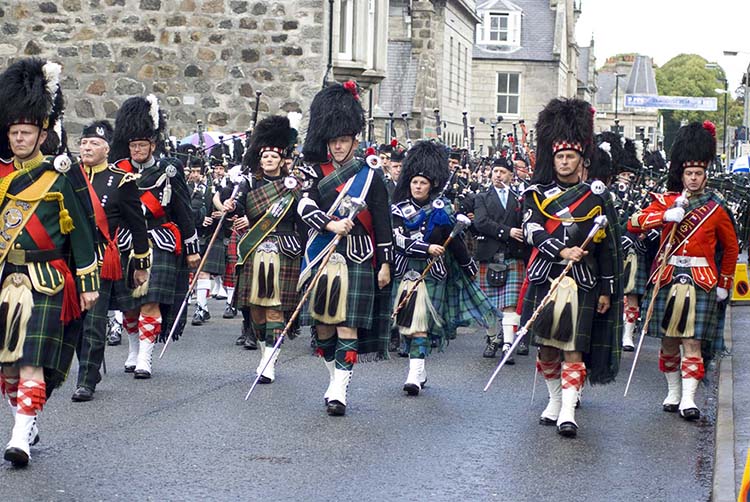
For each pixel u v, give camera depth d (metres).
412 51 44.19
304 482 7.36
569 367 8.80
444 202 10.52
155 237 10.55
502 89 64.12
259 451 8.09
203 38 20.70
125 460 7.75
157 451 8.01
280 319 10.55
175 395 9.94
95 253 7.73
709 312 9.45
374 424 9.02
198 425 8.81
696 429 9.17
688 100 51.97
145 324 10.67
